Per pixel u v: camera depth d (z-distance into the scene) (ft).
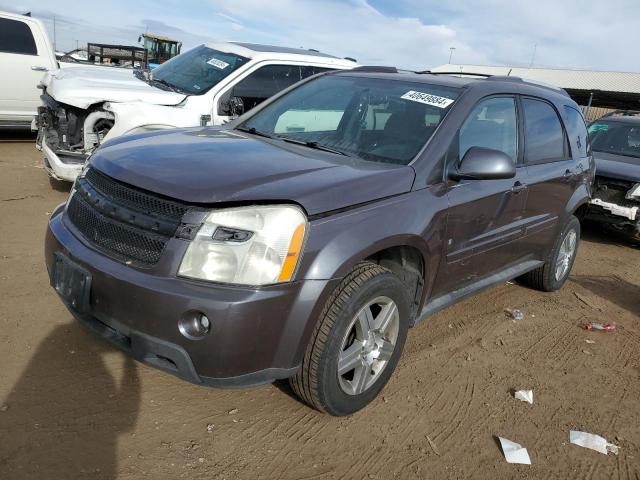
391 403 10.55
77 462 8.05
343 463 8.83
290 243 8.09
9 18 28.48
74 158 19.86
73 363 10.36
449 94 12.11
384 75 13.50
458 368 12.17
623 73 106.93
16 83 28.73
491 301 16.26
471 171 10.67
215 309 7.66
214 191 8.13
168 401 9.72
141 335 8.09
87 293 8.52
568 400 11.47
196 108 20.70
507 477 9.00
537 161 14.29
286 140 11.88
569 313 16.15
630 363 13.48
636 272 21.27
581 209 17.29
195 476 8.14
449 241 10.99
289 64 23.03
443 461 9.19
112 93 19.49
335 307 8.73
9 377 9.69
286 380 10.75
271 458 8.71
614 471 9.46
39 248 15.53
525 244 14.42
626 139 27.86
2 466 7.75
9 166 24.67
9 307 12.05
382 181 9.70
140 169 8.96
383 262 10.64
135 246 8.35
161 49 62.18
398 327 10.02
